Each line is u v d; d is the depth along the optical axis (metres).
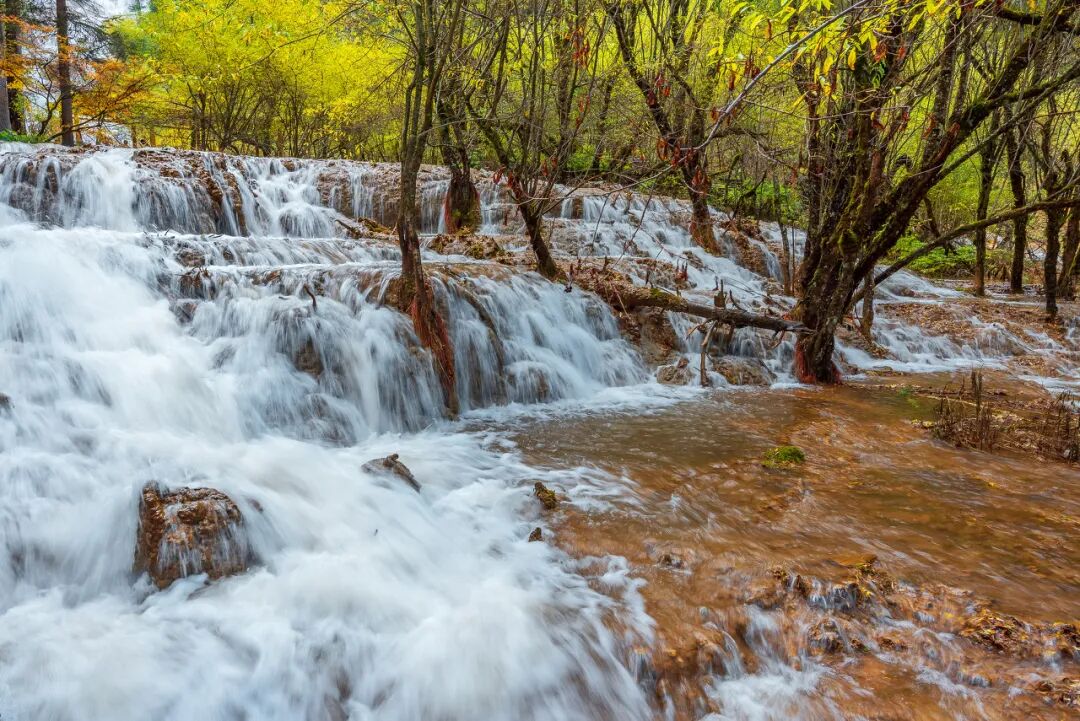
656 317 9.19
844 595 3.41
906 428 6.49
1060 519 4.40
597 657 3.03
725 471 5.20
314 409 5.85
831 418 6.83
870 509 4.53
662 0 10.15
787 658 3.09
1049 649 3.02
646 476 5.07
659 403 7.39
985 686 2.86
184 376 5.48
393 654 3.03
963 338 11.59
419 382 6.51
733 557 3.80
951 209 21.59
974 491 4.88
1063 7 6.00
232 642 3.02
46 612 3.18
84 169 9.63
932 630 3.21
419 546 3.93
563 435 6.11
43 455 4.13
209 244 7.87
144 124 20.34
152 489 3.70
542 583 3.59
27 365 4.83
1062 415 6.97
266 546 3.70
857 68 6.54
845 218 7.78
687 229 14.68
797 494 4.76
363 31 9.54
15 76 16.08
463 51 7.22
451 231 12.68
